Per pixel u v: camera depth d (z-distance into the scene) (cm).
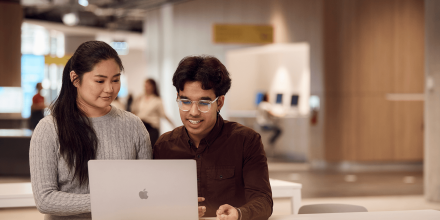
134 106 783
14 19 1195
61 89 203
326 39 965
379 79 962
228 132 225
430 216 220
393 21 960
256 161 220
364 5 955
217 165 223
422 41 967
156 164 175
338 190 704
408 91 968
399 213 227
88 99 197
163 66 1219
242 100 1323
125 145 211
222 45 1069
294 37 996
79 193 200
